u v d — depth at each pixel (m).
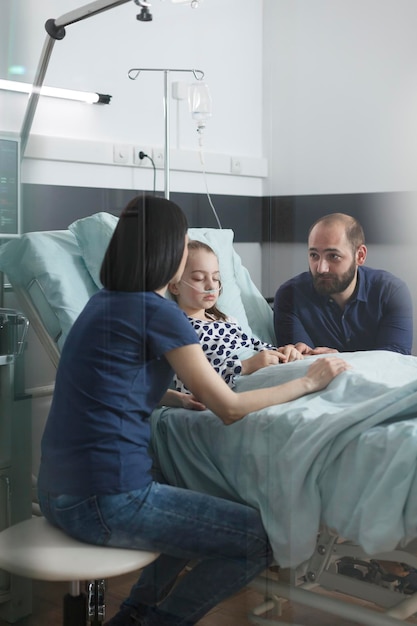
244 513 1.43
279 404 1.42
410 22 1.51
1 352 1.65
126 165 1.48
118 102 1.49
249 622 1.44
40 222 1.57
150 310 1.43
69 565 1.48
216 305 1.45
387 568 1.39
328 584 1.41
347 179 1.52
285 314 1.49
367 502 1.38
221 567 1.44
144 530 1.44
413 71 1.53
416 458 1.36
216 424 1.43
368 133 1.51
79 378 1.47
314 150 1.49
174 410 1.44
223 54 1.43
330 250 1.50
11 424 1.63
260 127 1.47
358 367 1.45
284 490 1.41
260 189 1.48
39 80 1.56
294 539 1.41
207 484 1.44
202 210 1.45
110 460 1.45
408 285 1.53
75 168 1.53
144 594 1.46
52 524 1.53
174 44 1.45
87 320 1.48
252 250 1.47
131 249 1.45
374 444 1.38
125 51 1.47
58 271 1.54
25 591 1.61
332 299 1.51
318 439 1.39
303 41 1.48
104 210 1.49
